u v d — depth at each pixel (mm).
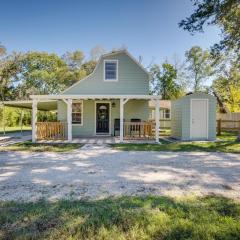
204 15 11336
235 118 25016
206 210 3705
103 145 12227
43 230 3088
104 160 8234
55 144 12711
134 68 17094
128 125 16062
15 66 37031
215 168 7008
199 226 3148
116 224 3248
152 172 6473
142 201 4121
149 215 3510
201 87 42344
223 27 13180
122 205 3924
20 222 3309
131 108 17141
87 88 17016
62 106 17328
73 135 17219
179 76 43469
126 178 5824
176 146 11812
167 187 5090
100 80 17047
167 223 3252
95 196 4453
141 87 17016
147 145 12211
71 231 3061
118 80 17031
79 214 3549
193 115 15023
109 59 17047
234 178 5863
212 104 15109
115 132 17219
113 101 17328
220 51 13781
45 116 31156
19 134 20172
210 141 14078
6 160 8242
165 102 28141
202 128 15055
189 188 5020
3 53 34375
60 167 7098
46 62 43094
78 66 46219
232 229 3072
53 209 3742
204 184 5328
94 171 6574
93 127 17281
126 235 2979
